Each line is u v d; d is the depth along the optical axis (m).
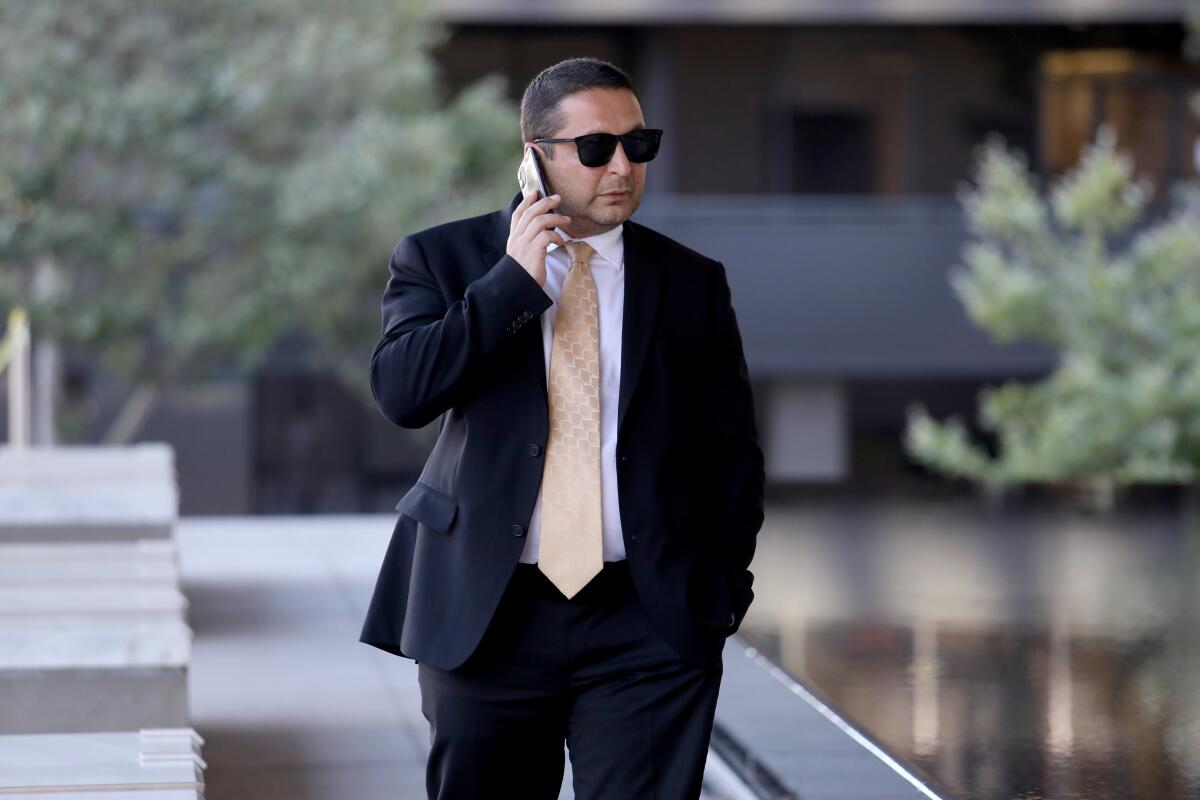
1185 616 19.89
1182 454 39.22
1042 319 42.31
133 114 44.59
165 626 14.06
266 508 71.12
